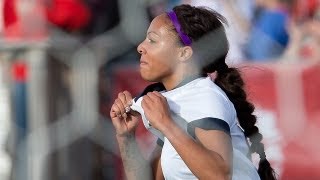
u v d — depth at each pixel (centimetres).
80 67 1524
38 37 1492
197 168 1074
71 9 1534
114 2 1655
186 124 1122
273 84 1711
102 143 1622
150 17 1673
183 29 1163
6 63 1492
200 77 1184
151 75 1175
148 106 1104
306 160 1720
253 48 1752
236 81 1208
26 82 1486
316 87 1717
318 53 1759
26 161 1475
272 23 1767
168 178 1170
